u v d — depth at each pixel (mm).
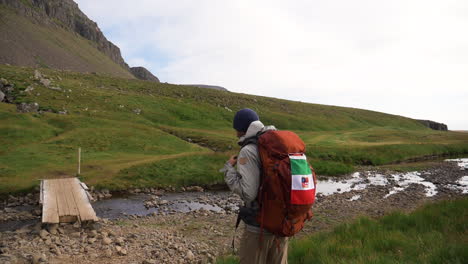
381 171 37219
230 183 3549
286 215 3361
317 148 47938
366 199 22188
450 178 33219
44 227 11453
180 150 40219
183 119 76625
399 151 52406
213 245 11719
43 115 45875
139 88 108062
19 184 20828
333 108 146750
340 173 34719
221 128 74188
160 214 17328
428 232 8070
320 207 19297
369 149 51719
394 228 9039
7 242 9781
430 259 5824
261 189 3422
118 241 10250
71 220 12102
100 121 47250
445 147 61062
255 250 3625
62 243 9961
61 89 72000
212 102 103438
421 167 40781
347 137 76625
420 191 25844
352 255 6656
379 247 7266
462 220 8969
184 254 10023
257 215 3520
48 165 26594
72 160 29078
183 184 25438
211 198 21750
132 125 48188
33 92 64312
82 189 17047
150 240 11164
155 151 37562
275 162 3342
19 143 33156
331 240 8109
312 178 3463
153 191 23125
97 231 11594
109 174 25344
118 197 21031
